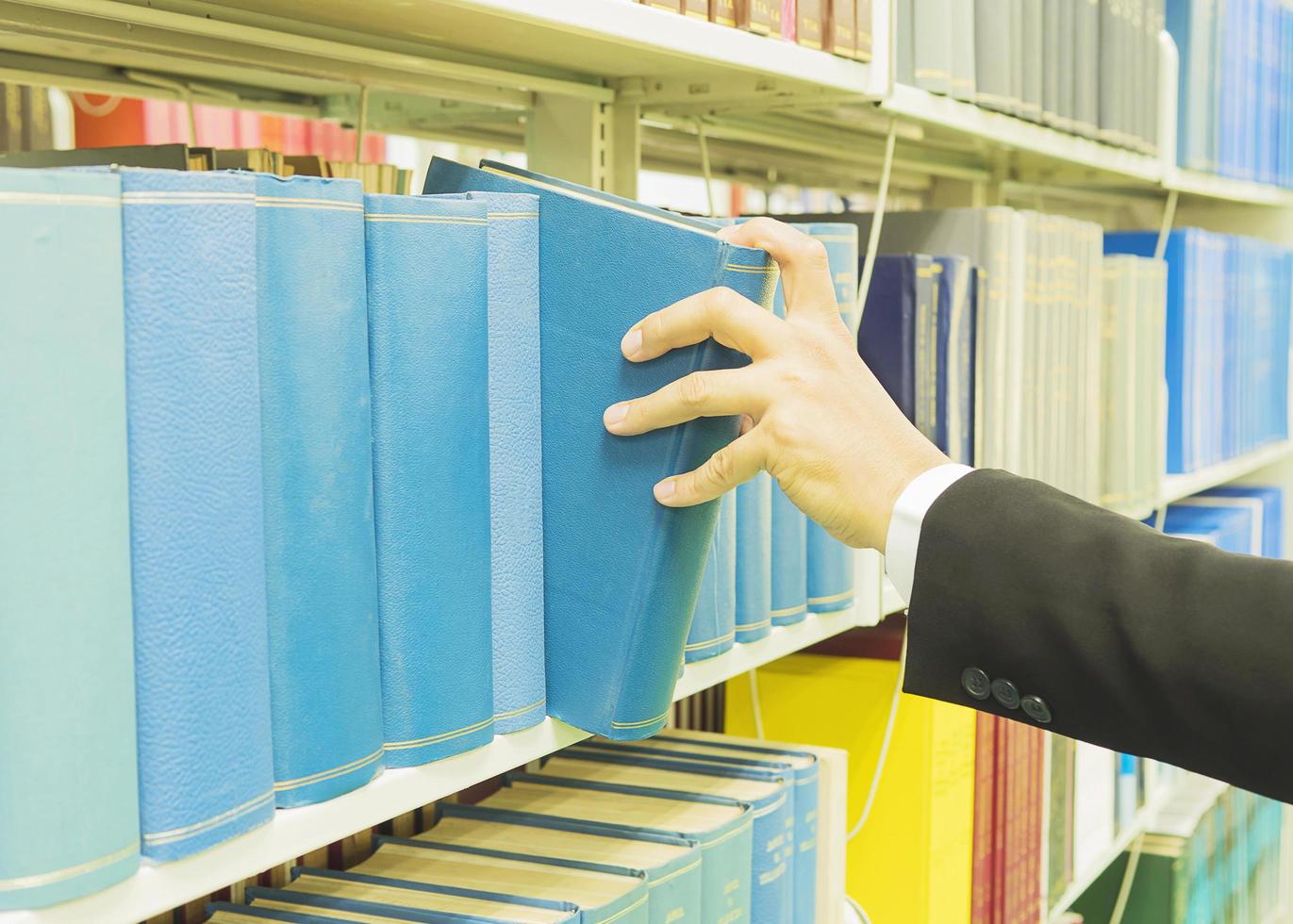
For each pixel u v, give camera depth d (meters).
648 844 0.87
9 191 0.43
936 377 1.20
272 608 0.54
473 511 0.64
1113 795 1.79
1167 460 1.94
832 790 1.05
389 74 1.01
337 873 0.82
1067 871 1.61
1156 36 1.72
